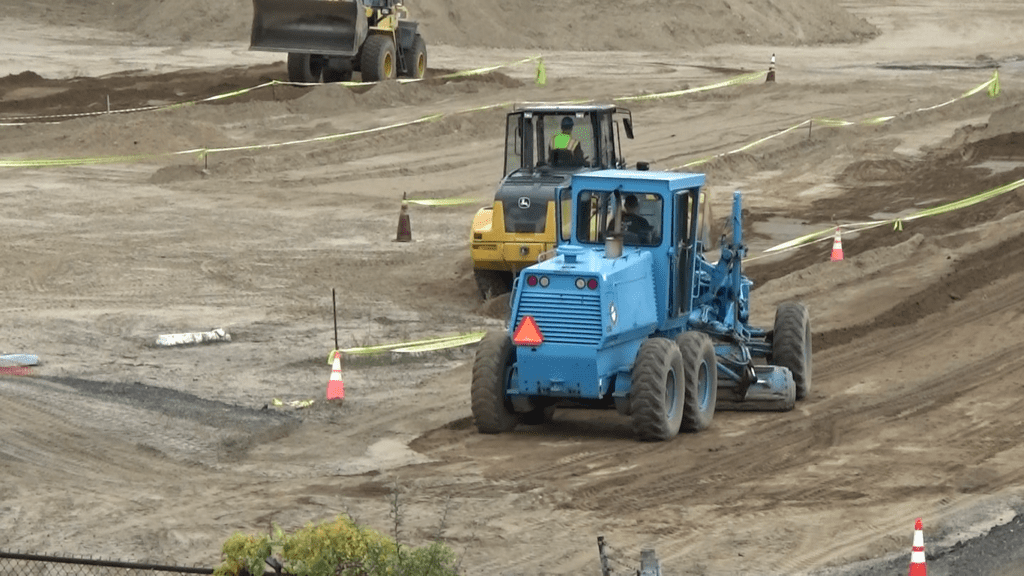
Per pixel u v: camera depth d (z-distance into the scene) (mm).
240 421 40438
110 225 74188
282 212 79625
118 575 28078
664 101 127688
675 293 40656
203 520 31391
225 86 128250
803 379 43844
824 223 77875
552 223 56406
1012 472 35625
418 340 51781
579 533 30891
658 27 182750
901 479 35094
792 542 30344
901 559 29266
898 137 110125
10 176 87812
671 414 38750
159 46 169625
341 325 54281
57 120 107188
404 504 32719
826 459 37062
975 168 94312
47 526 30906
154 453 37031
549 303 37812
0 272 62062
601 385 38125
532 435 39844
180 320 54094
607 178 40500
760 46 186750
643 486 34562
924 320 55719
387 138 103625
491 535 30578
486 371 39188
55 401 41594
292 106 115375
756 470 36062
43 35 173750
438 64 152750
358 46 120625
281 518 31516
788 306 44750
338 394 42844
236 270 64250
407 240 72312
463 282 62875
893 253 67125
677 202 40500
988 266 63969
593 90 132500
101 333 51781
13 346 49094
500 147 103375
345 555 21234
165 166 92625
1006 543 30297
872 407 43000
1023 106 110188
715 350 42969
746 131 111688
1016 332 52812
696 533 30953
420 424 40781
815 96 131125
